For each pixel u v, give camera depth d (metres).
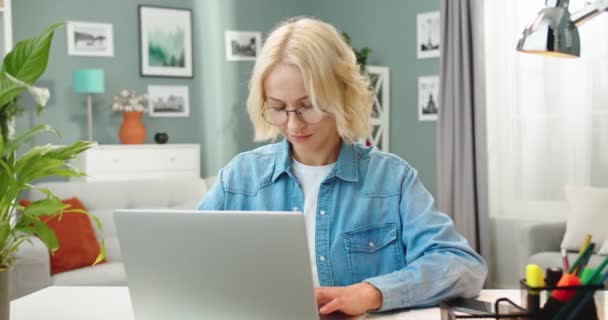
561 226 4.17
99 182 4.11
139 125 5.52
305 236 1.02
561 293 1.01
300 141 1.49
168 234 1.11
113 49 5.64
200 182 4.51
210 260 1.09
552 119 4.53
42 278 3.36
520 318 1.03
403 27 5.61
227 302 1.11
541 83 4.57
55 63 5.42
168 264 1.13
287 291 1.06
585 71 4.36
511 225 4.63
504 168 4.77
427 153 5.45
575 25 1.34
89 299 1.55
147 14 5.77
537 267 1.03
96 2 5.57
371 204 1.58
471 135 4.73
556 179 4.53
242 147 6.20
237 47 6.16
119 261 3.90
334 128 1.57
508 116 4.72
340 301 1.27
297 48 1.41
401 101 5.64
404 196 1.57
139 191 4.22
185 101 5.96
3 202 1.18
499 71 4.75
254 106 1.50
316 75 1.40
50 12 5.39
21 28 5.28
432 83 5.39
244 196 1.65
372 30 5.88
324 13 6.32
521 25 4.64
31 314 1.42
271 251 1.05
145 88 5.79
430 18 5.39
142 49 5.75
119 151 5.24
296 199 1.60
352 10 6.06
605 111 4.29
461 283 1.41
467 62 4.72
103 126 5.62
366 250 1.57
